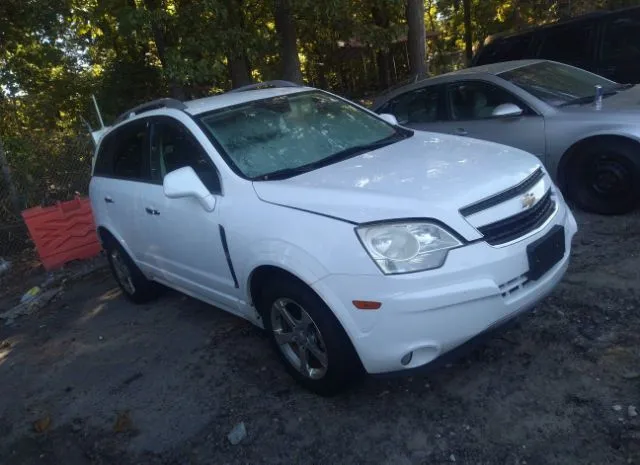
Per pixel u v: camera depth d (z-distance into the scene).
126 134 4.96
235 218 3.56
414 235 2.89
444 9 18.80
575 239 5.14
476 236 2.94
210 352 4.33
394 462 2.91
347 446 3.07
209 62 9.39
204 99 4.67
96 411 3.88
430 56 22.45
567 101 5.94
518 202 3.18
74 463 3.41
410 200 3.00
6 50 10.80
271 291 3.43
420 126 6.77
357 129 4.39
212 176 3.86
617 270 4.39
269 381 3.81
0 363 4.94
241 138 4.00
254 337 4.43
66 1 9.60
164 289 5.65
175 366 4.24
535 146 5.82
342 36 11.52
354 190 3.20
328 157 3.91
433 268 2.85
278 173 3.71
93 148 8.33
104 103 11.98
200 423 3.51
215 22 9.18
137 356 4.52
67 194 8.22
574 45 8.54
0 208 7.79
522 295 3.08
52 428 3.79
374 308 2.89
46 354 4.93
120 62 12.16
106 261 7.11
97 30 11.18
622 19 8.12
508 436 2.94
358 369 3.27
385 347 2.92
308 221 3.15
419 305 2.82
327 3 9.18
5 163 7.68
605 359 3.38
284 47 10.66
